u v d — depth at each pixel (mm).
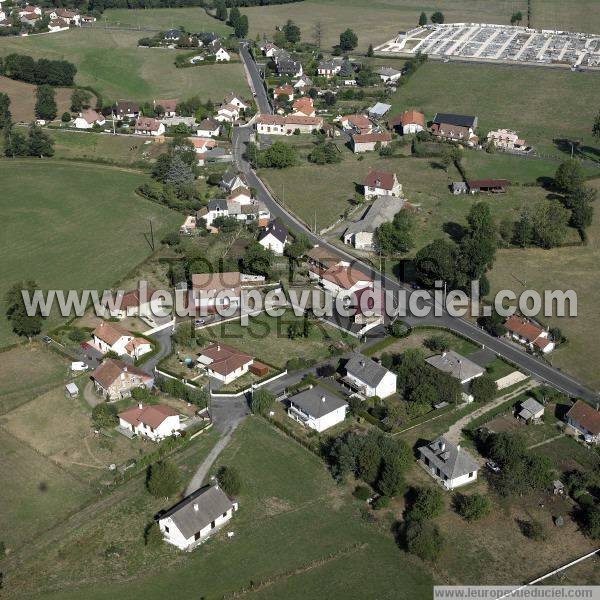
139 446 121625
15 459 118938
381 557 101812
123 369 133500
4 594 96125
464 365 137750
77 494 112125
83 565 100438
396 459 112000
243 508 109812
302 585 97750
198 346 147250
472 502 106625
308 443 121312
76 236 193875
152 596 95938
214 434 124688
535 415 126812
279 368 140500
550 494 112438
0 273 175625
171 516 102688
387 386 133375
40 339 150125
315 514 108812
